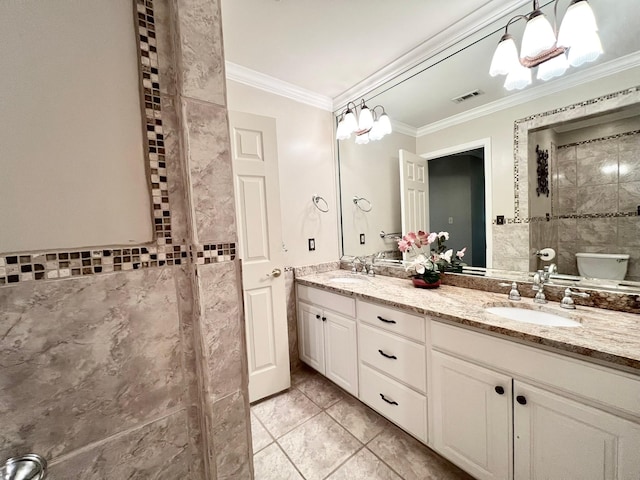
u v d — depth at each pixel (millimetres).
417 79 1876
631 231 1166
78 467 553
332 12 1416
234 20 1453
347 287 1815
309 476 1285
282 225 2229
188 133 643
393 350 1479
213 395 697
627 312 1141
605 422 826
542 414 951
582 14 1146
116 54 578
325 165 2500
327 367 1999
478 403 1125
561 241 1354
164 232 646
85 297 552
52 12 508
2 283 473
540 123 1402
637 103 1136
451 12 1446
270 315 1926
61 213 524
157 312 641
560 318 1192
